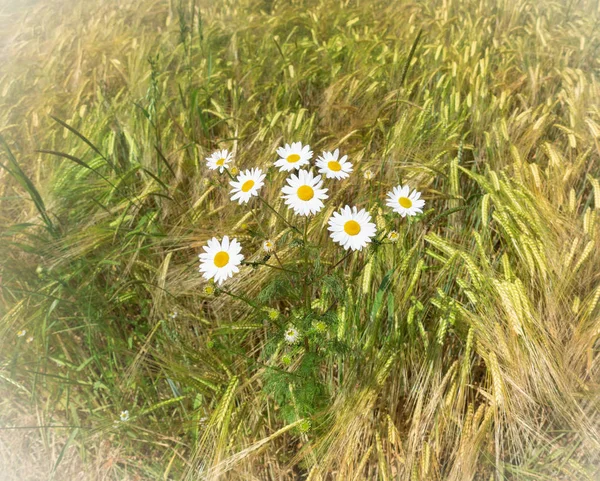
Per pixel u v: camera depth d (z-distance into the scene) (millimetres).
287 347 522
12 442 573
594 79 828
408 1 1264
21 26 1538
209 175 703
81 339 634
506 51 956
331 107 810
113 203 706
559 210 599
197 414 536
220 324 587
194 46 1051
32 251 616
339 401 495
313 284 550
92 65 1087
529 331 474
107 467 539
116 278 665
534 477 497
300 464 524
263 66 981
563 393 492
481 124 744
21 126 905
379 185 609
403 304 514
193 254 655
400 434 524
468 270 524
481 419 503
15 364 548
